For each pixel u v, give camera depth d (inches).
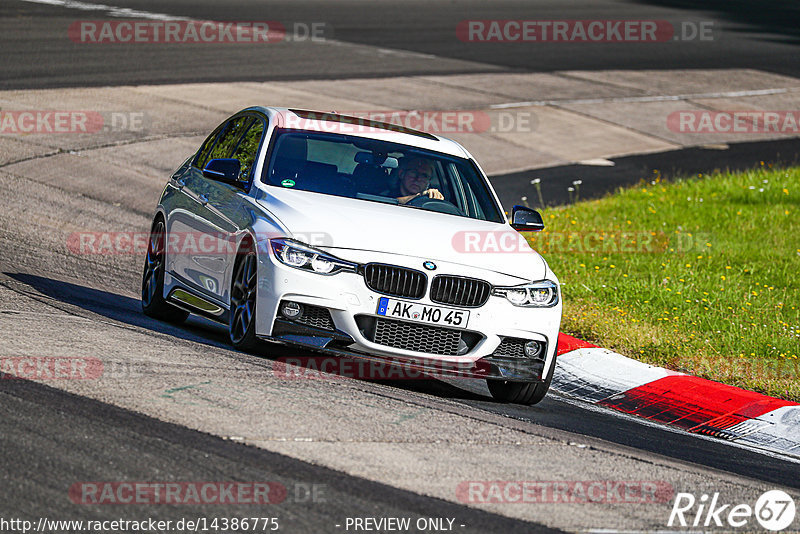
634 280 1792.6
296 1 5580.7
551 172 2925.7
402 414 941.8
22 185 2087.8
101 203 2071.9
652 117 3777.1
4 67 3154.5
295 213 1099.3
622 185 2864.2
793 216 2476.6
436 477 776.9
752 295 1744.6
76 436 753.6
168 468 715.4
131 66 3430.1
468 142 3090.6
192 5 4928.6
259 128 1270.9
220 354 1074.7
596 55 4857.3
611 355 1369.3
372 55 4205.2
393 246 1073.5
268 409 880.9
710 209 2534.5
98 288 1453.0
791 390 1300.4
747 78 4653.1
